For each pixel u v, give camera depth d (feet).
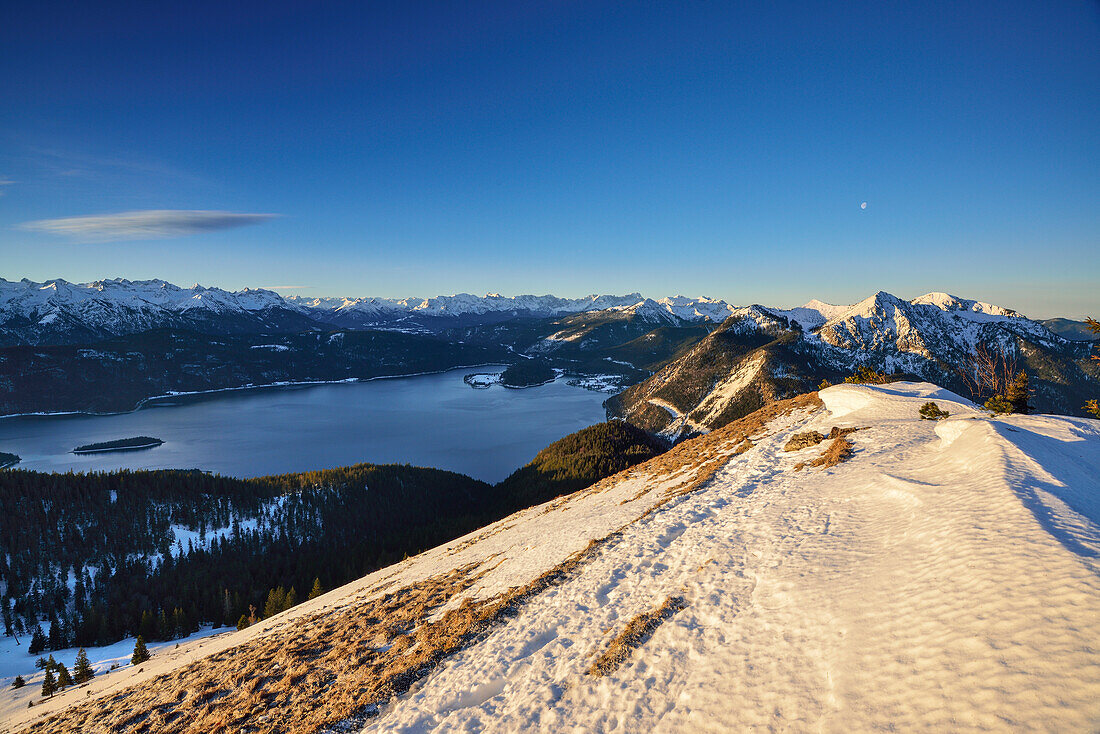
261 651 71.82
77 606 384.06
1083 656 22.26
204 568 425.28
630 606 46.85
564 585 57.47
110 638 322.34
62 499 502.38
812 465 83.92
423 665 45.65
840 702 25.52
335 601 115.55
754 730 25.72
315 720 40.29
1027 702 20.93
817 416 134.72
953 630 27.63
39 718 100.83
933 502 48.98
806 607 36.47
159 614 340.59
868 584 36.94
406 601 76.89
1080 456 60.29
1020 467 50.29
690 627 39.01
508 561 81.35
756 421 158.92
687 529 66.54
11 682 237.66
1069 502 40.98
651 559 58.39
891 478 60.85
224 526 512.63
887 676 26.12
